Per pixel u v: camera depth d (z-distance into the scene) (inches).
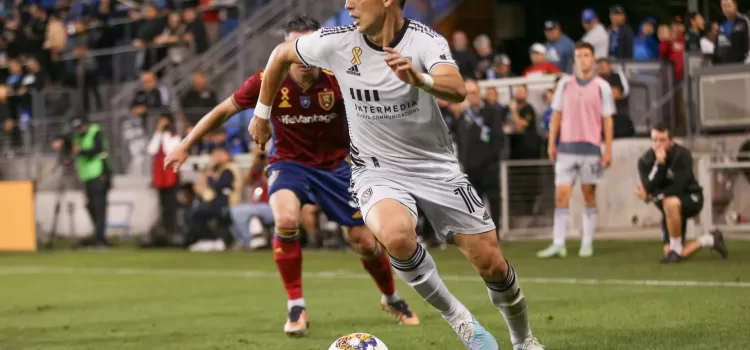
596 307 972.6
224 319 999.6
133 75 2869.1
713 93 1761.8
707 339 758.5
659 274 1275.8
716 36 1785.2
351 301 1123.3
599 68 1898.4
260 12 2645.2
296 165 895.1
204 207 2097.7
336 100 876.6
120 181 2466.8
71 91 2714.1
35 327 975.6
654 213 1936.5
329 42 652.7
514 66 3056.1
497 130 1812.3
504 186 1911.9
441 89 582.2
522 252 1685.5
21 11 3282.5
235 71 2596.0
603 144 1886.1
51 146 2637.8
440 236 668.1
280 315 1022.4
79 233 2471.7
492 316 944.9
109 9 3129.9
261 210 2015.3
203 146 2256.4
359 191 667.4
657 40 2294.5
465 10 2938.0
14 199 2293.3
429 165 652.1
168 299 1206.3
